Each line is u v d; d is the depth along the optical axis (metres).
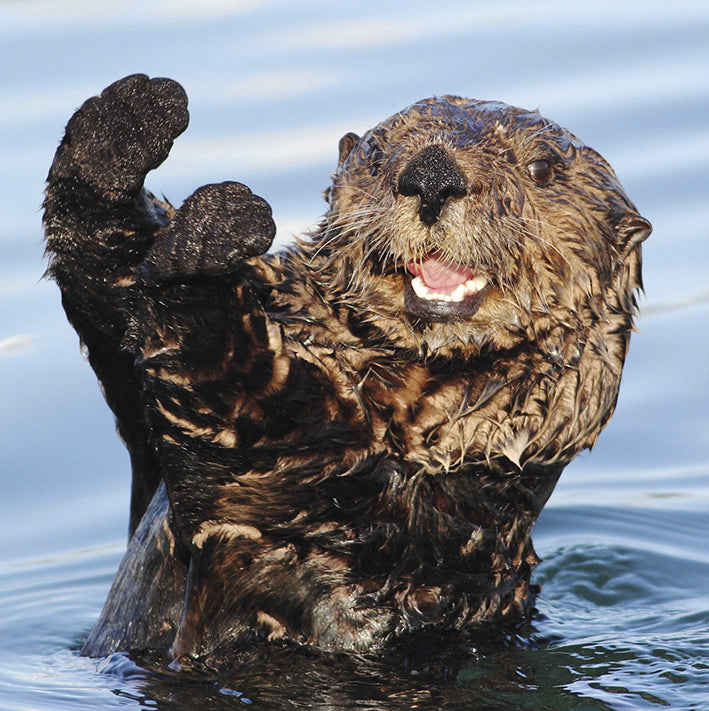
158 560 17.05
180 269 13.84
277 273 16.11
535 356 15.95
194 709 15.05
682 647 17.06
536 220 15.66
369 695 15.30
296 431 14.87
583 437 16.52
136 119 15.08
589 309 16.27
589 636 17.58
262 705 15.09
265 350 14.33
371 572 15.95
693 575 21.47
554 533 23.52
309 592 16.00
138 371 14.94
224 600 15.87
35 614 20.69
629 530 23.56
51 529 23.27
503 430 15.90
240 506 15.33
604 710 14.99
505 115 16.50
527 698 15.30
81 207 15.47
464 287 15.34
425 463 15.75
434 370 15.79
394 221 14.77
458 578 16.48
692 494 24.64
